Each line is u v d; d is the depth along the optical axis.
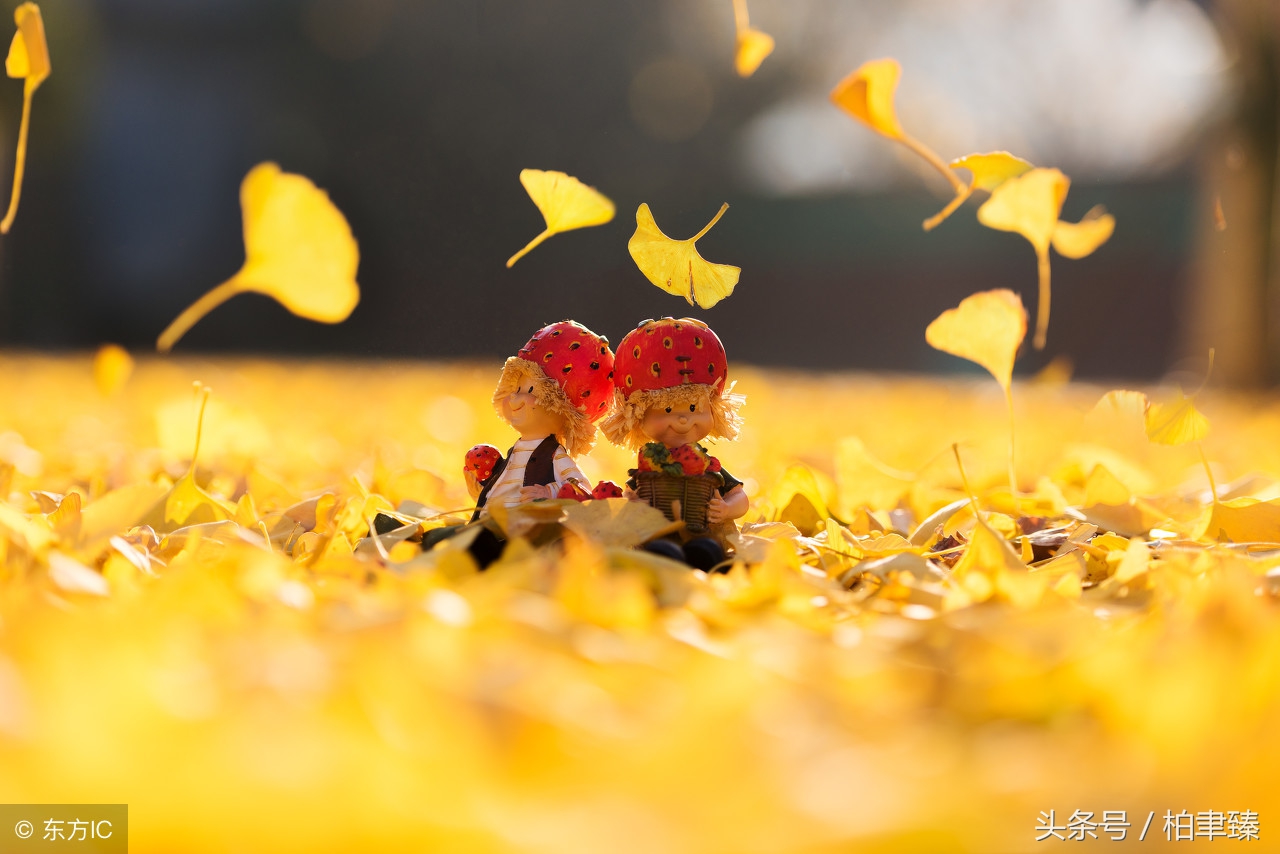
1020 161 0.80
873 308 9.80
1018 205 0.80
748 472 1.24
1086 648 0.62
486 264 8.22
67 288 8.46
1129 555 0.74
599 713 0.54
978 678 0.59
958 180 0.81
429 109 8.55
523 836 0.40
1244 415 3.15
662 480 0.81
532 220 8.12
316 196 0.71
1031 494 1.04
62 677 0.51
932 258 9.57
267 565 0.69
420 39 8.47
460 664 0.58
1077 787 0.45
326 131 8.57
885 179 10.52
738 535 0.83
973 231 9.52
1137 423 0.88
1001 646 0.62
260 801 0.41
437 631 0.62
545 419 0.85
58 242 8.26
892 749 0.51
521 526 0.77
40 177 7.94
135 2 8.56
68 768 0.42
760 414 2.51
